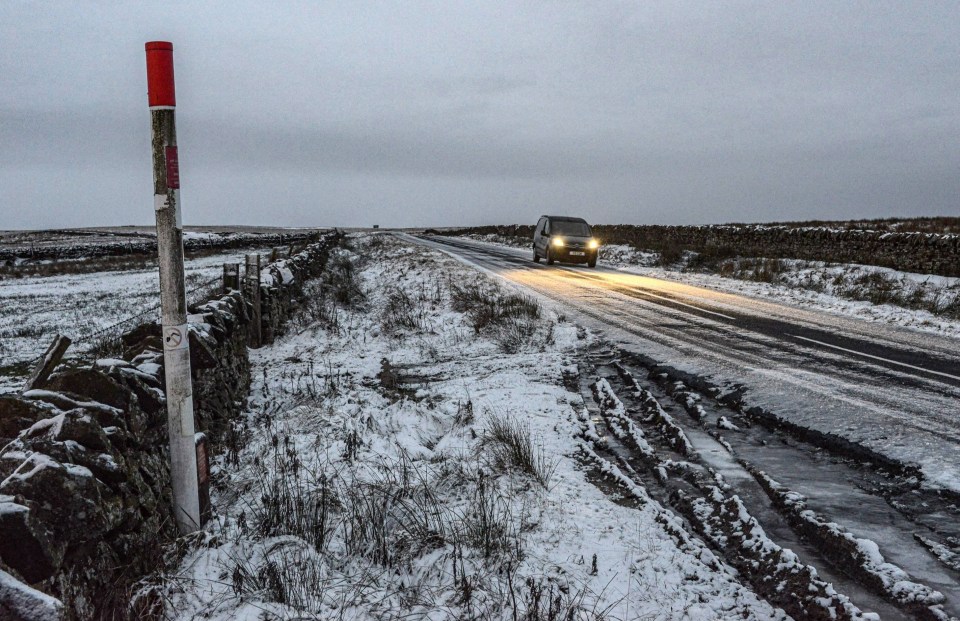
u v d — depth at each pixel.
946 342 10.55
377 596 3.21
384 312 13.77
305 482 4.52
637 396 7.50
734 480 4.99
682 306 14.65
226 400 6.48
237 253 40.81
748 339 10.65
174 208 3.45
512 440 5.50
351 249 39.16
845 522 4.20
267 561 3.30
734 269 22.61
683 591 3.40
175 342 3.56
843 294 16.84
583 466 5.41
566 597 3.23
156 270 27.78
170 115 3.37
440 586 3.28
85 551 2.60
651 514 4.40
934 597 3.30
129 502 3.05
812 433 5.94
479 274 20.42
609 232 41.25
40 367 3.34
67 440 2.83
